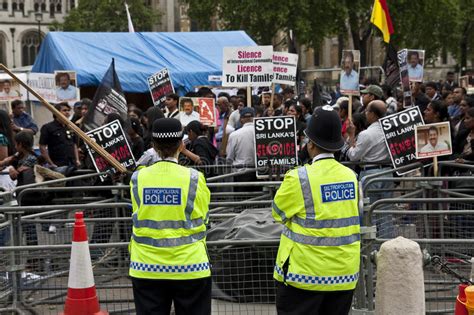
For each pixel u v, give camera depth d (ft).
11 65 354.95
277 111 53.98
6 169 36.55
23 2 356.18
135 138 40.34
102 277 25.35
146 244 19.49
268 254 23.50
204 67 77.87
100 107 38.27
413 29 159.94
